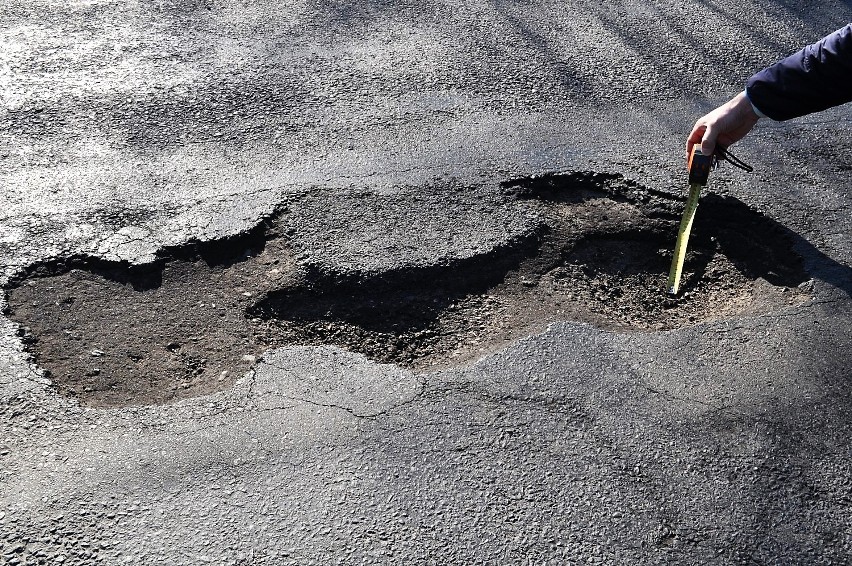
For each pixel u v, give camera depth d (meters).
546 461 2.66
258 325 3.15
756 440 2.77
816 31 5.46
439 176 3.90
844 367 3.05
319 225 3.55
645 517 2.51
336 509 2.49
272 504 2.49
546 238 3.59
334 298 3.27
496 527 2.46
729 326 3.22
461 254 3.45
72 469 2.56
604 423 2.80
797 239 3.65
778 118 3.30
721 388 2.95
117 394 2.84
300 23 5.18
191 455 2.63
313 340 3.11
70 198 3.62
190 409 2.79
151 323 3.12
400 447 2.68
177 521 2.43
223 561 2.34
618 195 3.87
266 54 4.82
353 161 3.97
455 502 2.53
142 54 4.74
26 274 3.24
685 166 4.07
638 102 4.59
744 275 3.50
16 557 2.32
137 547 2.36
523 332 3.15
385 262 3.38
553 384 2.93
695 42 5.24
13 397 2.78
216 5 5.34
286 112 4.32
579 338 3.13
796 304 3.33
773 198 3.88
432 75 4.71
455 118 4.34
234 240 3.47
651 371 3.00
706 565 2.40
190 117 4.23
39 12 5.14
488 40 5.11
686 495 2.58
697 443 2.75
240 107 4.33
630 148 4.18
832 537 2.49
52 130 4.06
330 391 2.88
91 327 3.08
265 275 3.34
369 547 2.39
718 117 3.37
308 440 2.69
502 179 3.90
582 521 2.49
